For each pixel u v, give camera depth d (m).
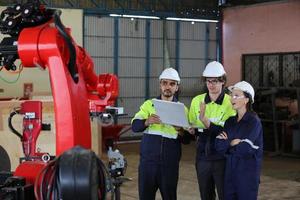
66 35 2.05
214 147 3.77
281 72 12.05
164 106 3.76
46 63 2.02
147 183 4.03
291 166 9.30
